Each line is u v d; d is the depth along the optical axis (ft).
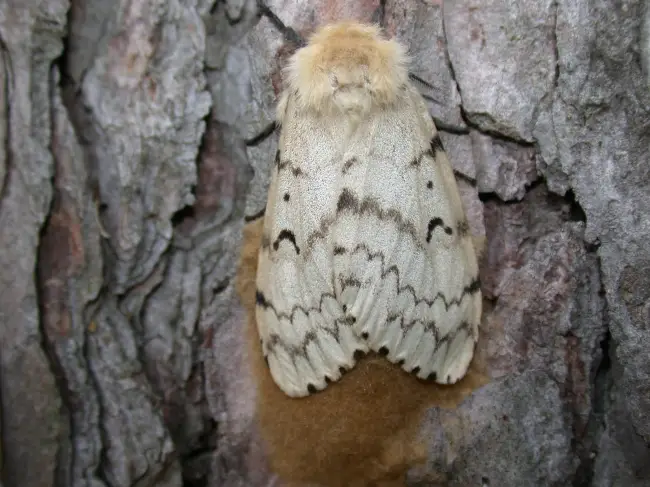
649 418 0.22
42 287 0.22
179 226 0.25
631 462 0.23
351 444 0.23
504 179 0.24
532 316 0.24
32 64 0.22
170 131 0.24
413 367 0.23
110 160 0.24
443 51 0.24
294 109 0.24
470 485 0.23
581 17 0.22
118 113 0.24
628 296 0.23
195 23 0.24
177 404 0.25
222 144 0.25
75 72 0.23
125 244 0.24
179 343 0.25
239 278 0.25
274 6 0.25
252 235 0.25
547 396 0.23
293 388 0.23
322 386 0.23
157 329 0.25
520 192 0.24
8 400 0.22
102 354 0.23
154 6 0.23
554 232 0.24
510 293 0.24
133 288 0.24
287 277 0.24
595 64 0.22
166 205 0.24
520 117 0.24
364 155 0.24
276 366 0.24
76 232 0.23
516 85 0.24
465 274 0.23
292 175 0.24
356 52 0.24
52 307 0.22
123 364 0.23
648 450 0.23
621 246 0.23
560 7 0.23
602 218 0.23
